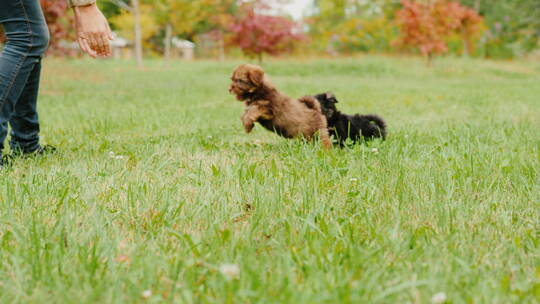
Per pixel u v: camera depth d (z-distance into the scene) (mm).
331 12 43969
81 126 7051
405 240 2486
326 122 5059
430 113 8859
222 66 27516
